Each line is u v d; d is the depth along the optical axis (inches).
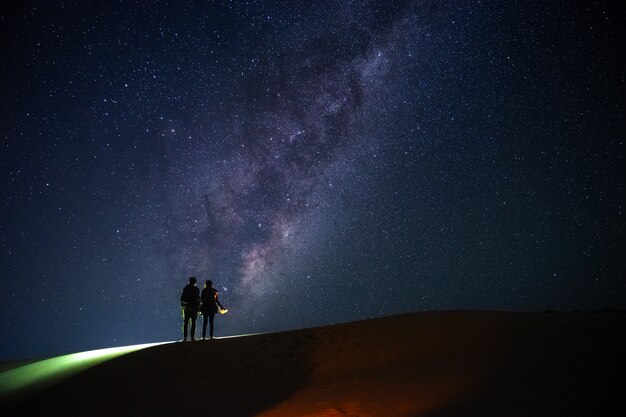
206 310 470.0
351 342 377.7
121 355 394.9
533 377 257.4
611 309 442.6
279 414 252.7
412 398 254.1
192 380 327.6
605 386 229.5
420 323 398.0
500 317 389.4
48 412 287.9
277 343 392.5
